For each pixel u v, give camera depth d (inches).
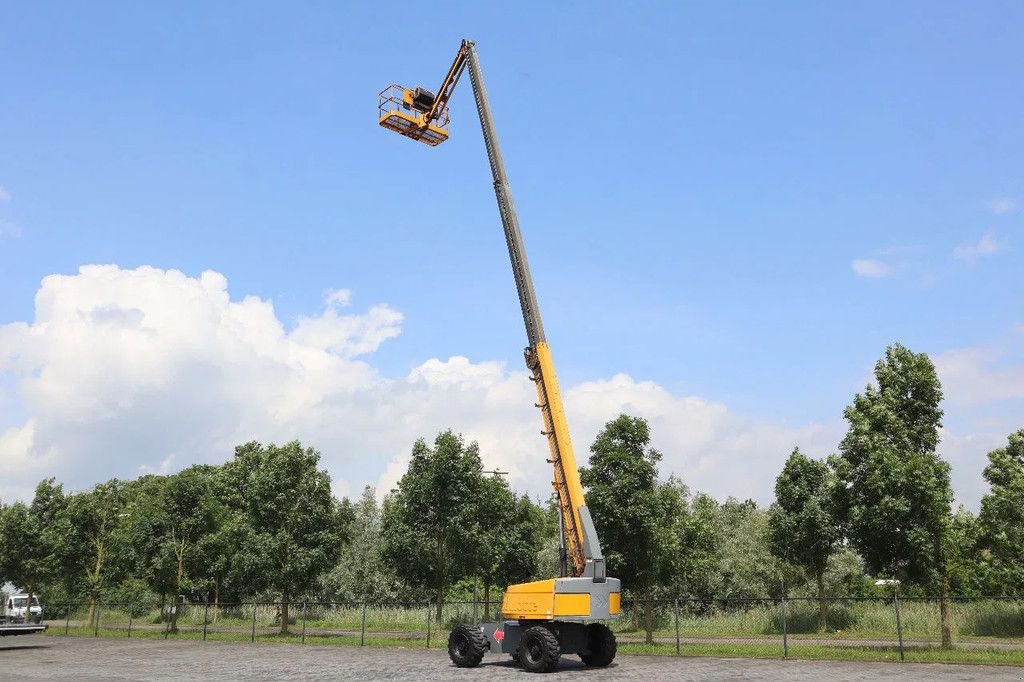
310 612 2155.5
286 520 1572.3
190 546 1716.3
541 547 2006.6
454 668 929.5
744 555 1846.7
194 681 824.3
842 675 773.3
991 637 1239.5
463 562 1519.4
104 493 2108.8
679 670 855.7
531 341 951.6
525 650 887.1
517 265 974.4
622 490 1125.1
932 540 971.9
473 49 1087.0
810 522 1569.9
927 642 1138.0
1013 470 1302.9
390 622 1870.1
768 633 1475.1
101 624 2305.6
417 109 1184.8
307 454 1610.5
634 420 1183.6
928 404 1048.8
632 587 1158.3
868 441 1018.1
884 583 1796.3
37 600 2573.8
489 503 1598.2
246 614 2279.8
